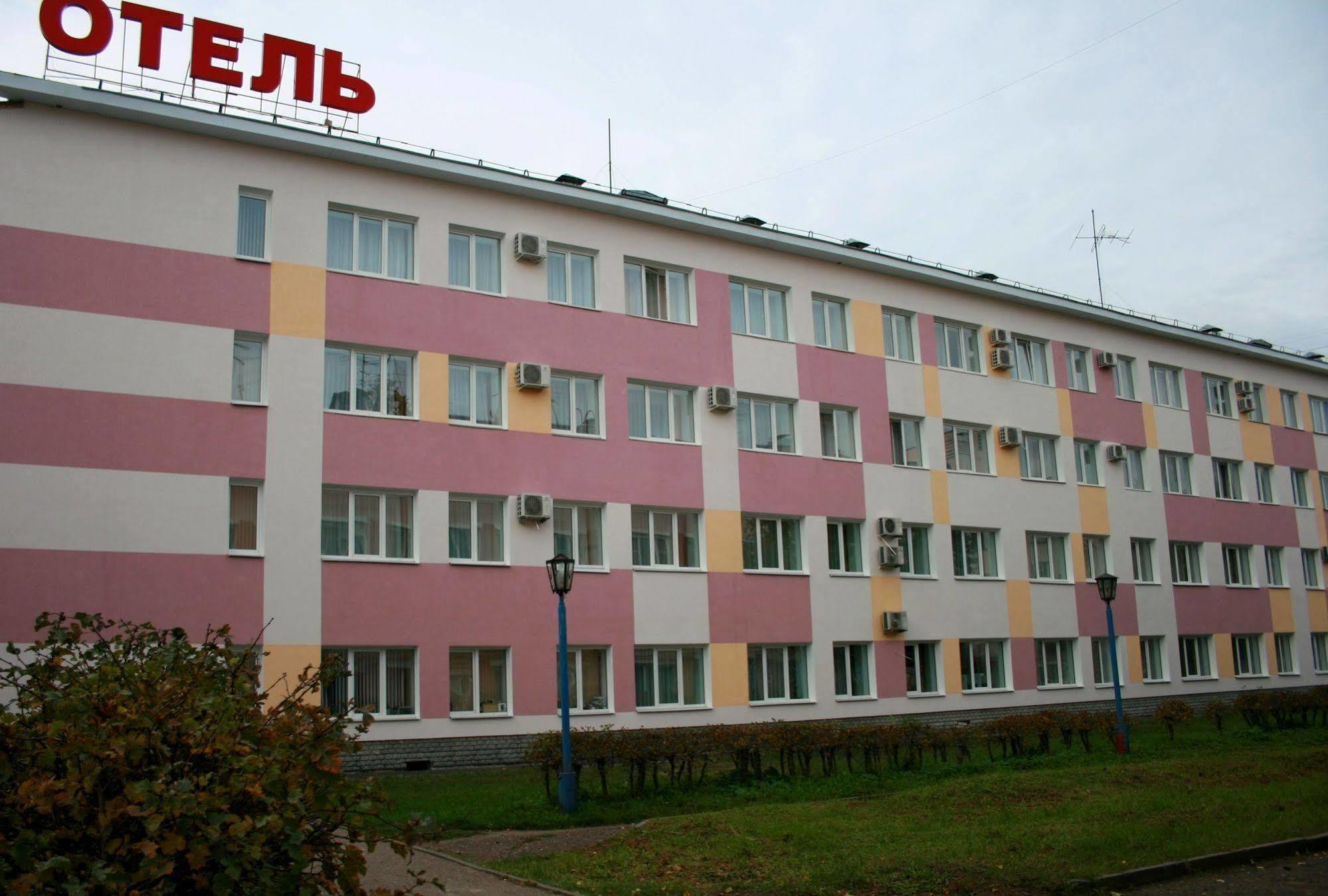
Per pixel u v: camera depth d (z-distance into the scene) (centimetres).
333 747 620
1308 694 2712
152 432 1909
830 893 1026
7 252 1841
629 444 2430
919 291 3012
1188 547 3597
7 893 472
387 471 2123
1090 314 3375
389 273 2219
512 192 2352
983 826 1320
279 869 585
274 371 2036
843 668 2684
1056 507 3188
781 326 2756
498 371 2319
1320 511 4100
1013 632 3003
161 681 623
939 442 2958
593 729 1742
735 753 1719
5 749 537
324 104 2170
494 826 1402
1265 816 1362
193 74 2039
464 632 2156
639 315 2523
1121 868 1092
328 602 2022
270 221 2084
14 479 1792
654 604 2400
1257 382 3994
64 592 1802
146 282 1942
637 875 1098
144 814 511
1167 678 3375
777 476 2639
